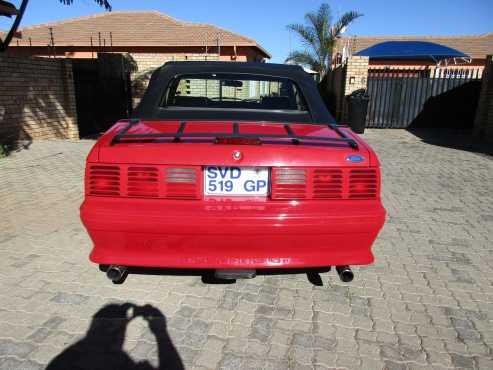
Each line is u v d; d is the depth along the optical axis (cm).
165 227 266
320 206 277
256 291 339
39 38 2245
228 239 272
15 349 263
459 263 399
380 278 366
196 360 259
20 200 547
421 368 257
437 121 1423
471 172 782
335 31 2258
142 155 271
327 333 288
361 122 1274
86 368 250
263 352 267
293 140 289
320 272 373
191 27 2253
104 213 267
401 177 736
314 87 402
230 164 270
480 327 299
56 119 1041
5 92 896
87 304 313
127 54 1316
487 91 1198
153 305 314
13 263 372
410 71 1847
